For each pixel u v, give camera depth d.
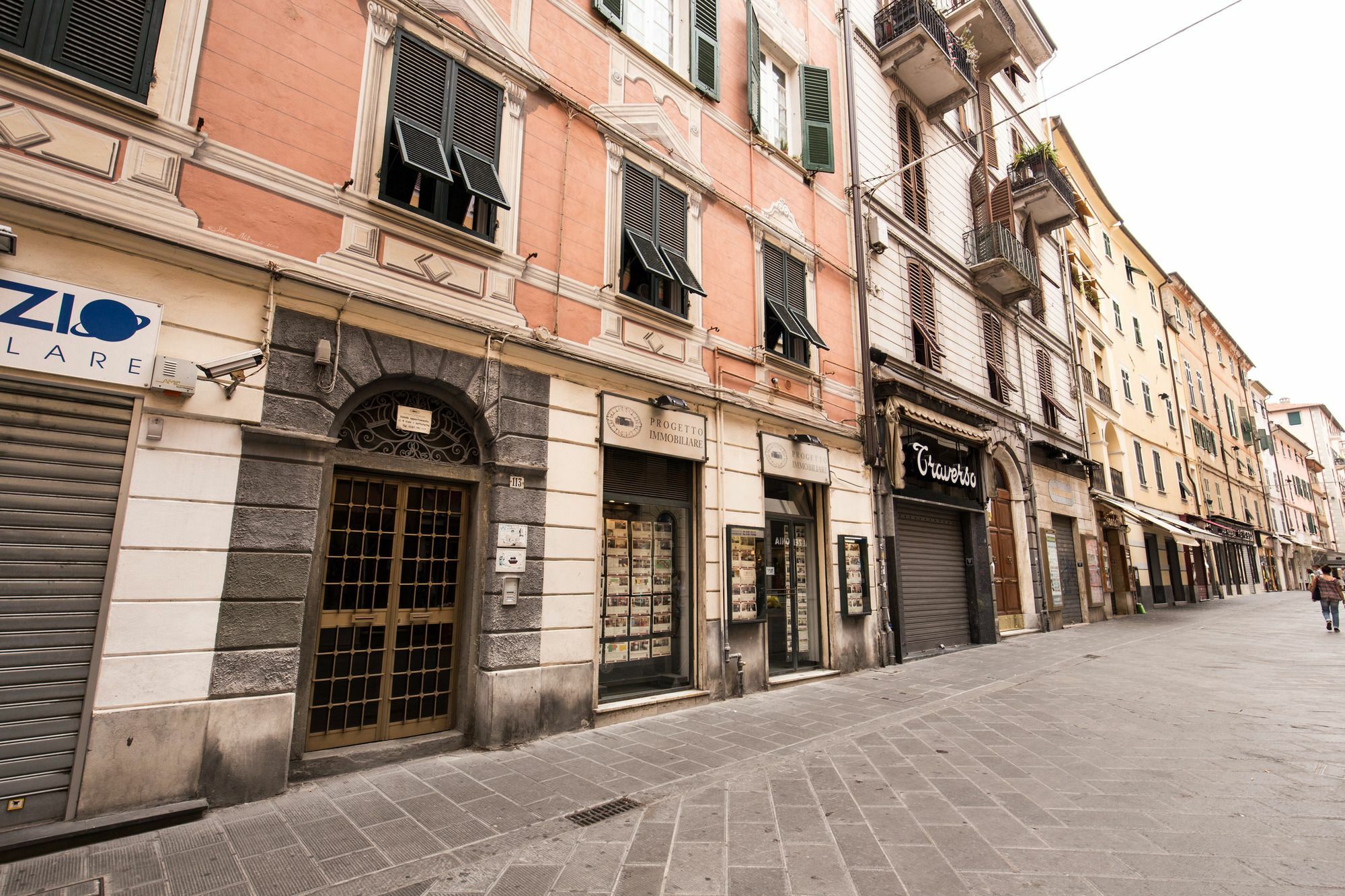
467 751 5.49
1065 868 3.46
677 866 3.50
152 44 4.54
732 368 8.71
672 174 8.31
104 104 4.30
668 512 7.82
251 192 4.86
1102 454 20.53
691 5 8.97
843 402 10.62
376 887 3.26
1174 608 23.34
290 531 4.69
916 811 4.27
